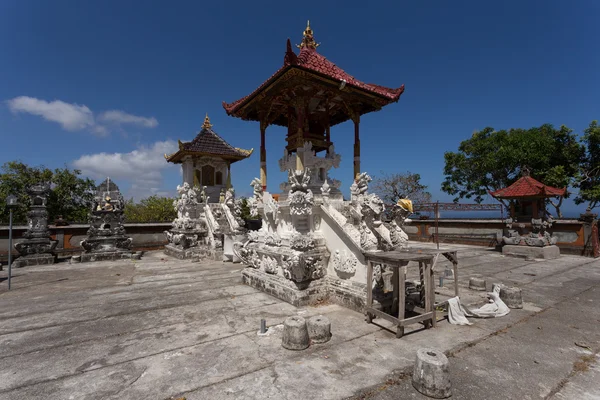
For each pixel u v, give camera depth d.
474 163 23.98
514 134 22.64
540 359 4.92
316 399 3.86
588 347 5.32
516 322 6.54
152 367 4.69
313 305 7.65
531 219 15.94
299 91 8.66
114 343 5.61
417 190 31.56
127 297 8.77
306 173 8.14
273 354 5.07
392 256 6.06
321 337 5.49
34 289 9.91
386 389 4.09
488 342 5.54
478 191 24.78
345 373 4.47
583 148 19.98
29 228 15.33
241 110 10.84
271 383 4.21
